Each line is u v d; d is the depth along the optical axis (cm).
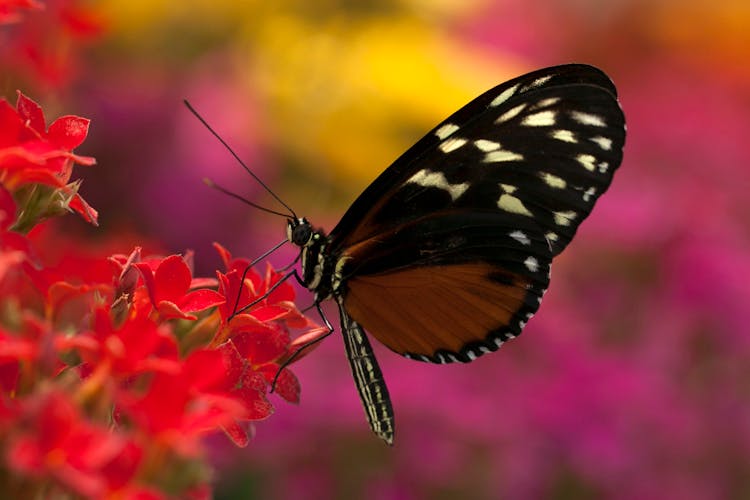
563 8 68
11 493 29
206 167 49
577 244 48
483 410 45
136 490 26
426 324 39
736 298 46
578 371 45
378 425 38
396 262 38
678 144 51
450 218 38
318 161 51
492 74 51
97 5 50
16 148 32
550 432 45
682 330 47
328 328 33
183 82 50
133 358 30
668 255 47
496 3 63
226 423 32
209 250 50
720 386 47
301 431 45
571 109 37
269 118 50
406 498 45
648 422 45
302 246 38
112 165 49
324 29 51
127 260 33
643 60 67
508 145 38
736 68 63
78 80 48
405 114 51
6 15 33
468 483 45
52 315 32
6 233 31
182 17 51
